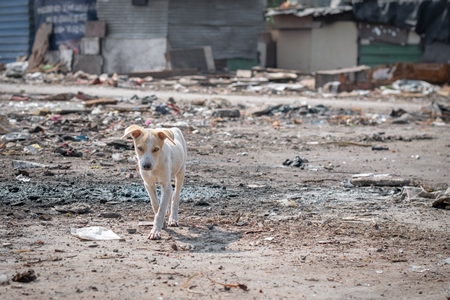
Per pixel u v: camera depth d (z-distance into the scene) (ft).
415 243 27.17
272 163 47.24
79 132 57.11
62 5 140.26
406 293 21.02
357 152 53.78
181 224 29.07
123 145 50.06
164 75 118.73
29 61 144.66
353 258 24.73
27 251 24.03
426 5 118.01
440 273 23.18
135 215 30.42
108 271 22.08
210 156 49.32
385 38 124.67
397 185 39.68
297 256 24.75
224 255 24.57
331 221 30.35
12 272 21.61
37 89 98.58
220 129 63.98
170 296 19.95
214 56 130.52
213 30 130.52
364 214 31.91
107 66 133.08
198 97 91.97
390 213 32.30
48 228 27.50
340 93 104.47
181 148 28.25
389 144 58.65
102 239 26.03
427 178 42.98
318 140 59.57
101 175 39.60
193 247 25.38
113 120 64.90
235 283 21.27
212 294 20.27
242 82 111.96
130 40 130.31
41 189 34.78
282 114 75.92
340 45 129.80
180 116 71.10
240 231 28.27
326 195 36.37
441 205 33.71
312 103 88.63
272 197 35.40
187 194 35.42
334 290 21.06
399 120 74.08
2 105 75.25
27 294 19.66
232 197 35.06
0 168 40.29
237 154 50.67
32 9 149.28
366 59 127.65
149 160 24.99
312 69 133.69
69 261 23.04
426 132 67.36
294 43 136.98
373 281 22.09
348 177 42.34
